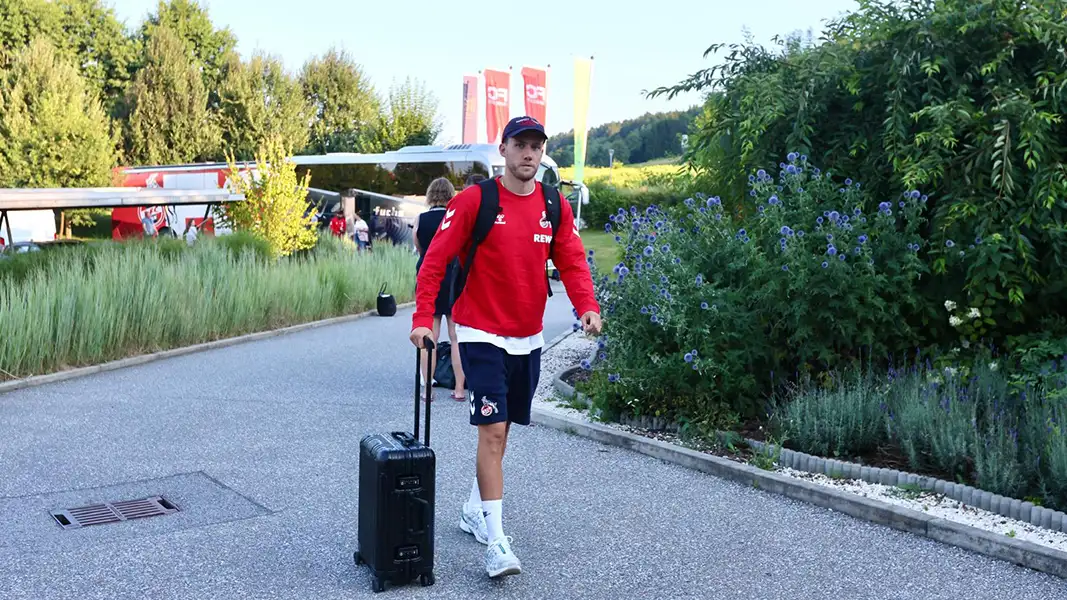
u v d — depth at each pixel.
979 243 7.02
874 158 7.94
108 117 43.94
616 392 7.08
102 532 4.81
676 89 9.19
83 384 9.13
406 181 29.05
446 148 28.83
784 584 4.22
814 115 8.38
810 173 7.81
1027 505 4.90
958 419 5.70
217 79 53.00
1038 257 7.25
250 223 20.53
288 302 14.31
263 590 4.07
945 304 7.14
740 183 8.87
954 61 7.79
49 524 4.93
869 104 8.23
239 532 4.83
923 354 7.16
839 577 4.31
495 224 4.23
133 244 14.30
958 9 7.84
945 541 4.75
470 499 4.82
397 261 19.80
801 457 5.93
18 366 9.18
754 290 7.09
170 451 6.50
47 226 32.50
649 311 6.82
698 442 6.41
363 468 4.25
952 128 7.38
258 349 11.73
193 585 4.11
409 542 4.10
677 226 8.02
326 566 4.36
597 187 44.53
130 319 10.82
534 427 7.24
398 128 47.31
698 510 5.27
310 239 20.92
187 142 48.50
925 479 5.44
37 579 4.14
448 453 6.44
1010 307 7.16
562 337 12.46
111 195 18.86
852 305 6.71
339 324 14.83
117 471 5.98
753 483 5.73
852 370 6.92
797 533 4.90
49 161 39.09
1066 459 4.95
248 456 6.37
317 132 54.78
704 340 6.76
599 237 36.81
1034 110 7.07
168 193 19.92
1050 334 7.05
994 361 6.75
